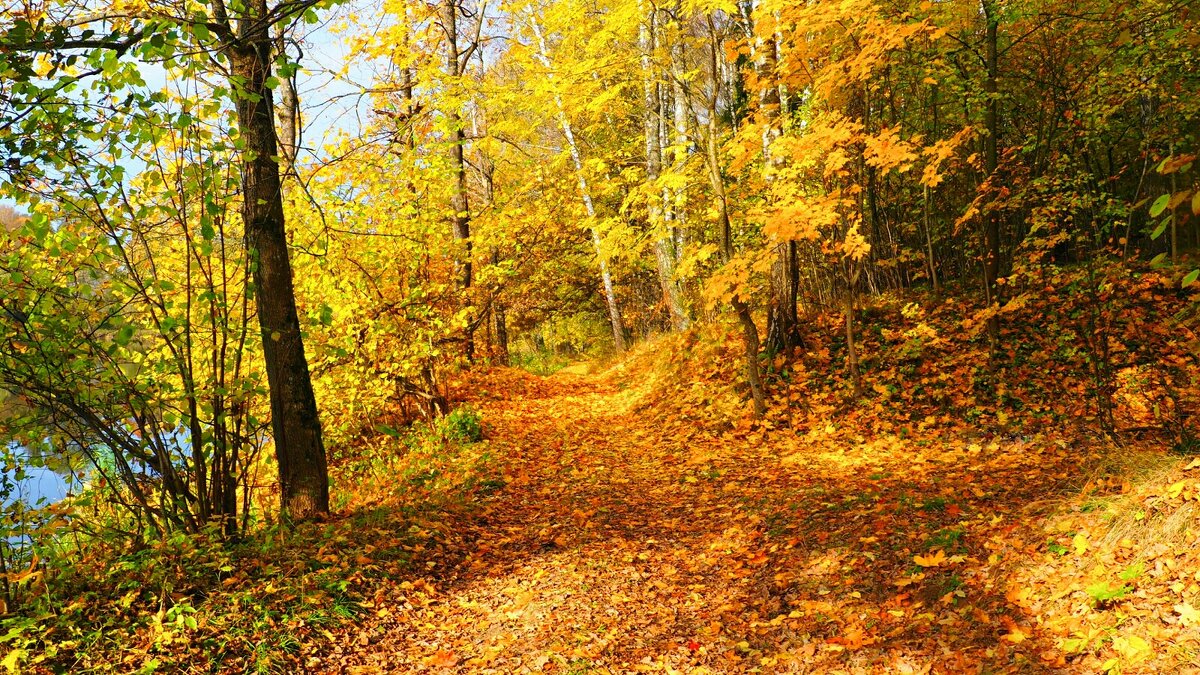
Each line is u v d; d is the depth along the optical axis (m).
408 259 10.23
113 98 5.09
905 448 8.09
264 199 6.06
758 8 8.45
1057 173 9.98
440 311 11.12
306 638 4.48
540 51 15.24
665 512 7.30
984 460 7.05
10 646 3.88
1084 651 3.46
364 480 9.14
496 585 5.68
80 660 3.87
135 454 5.36
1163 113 9.46
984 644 3.78
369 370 9.42
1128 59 9.05
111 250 5.22
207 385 5.82
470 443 10.59
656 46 11.17
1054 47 10.09
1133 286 9.57
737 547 5.98
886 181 12.73
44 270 4.97
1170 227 10.57
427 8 13.82
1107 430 6.69
